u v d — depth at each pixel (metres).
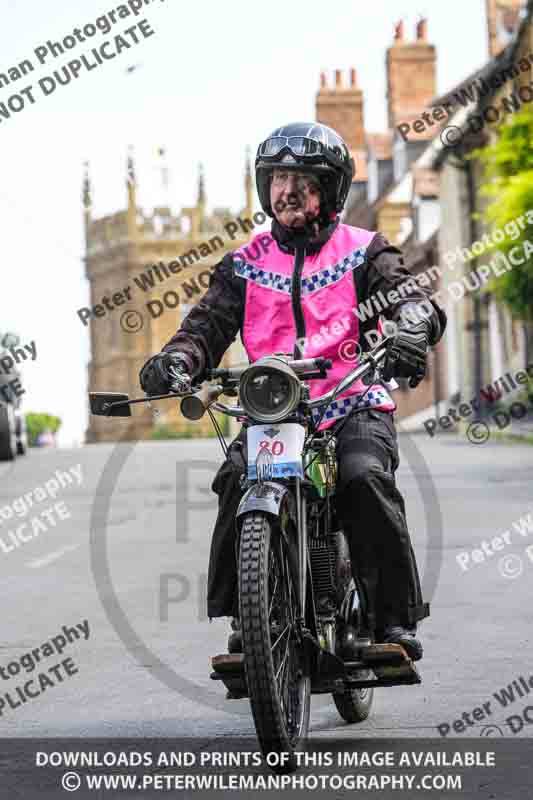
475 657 14.27
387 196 148.00
